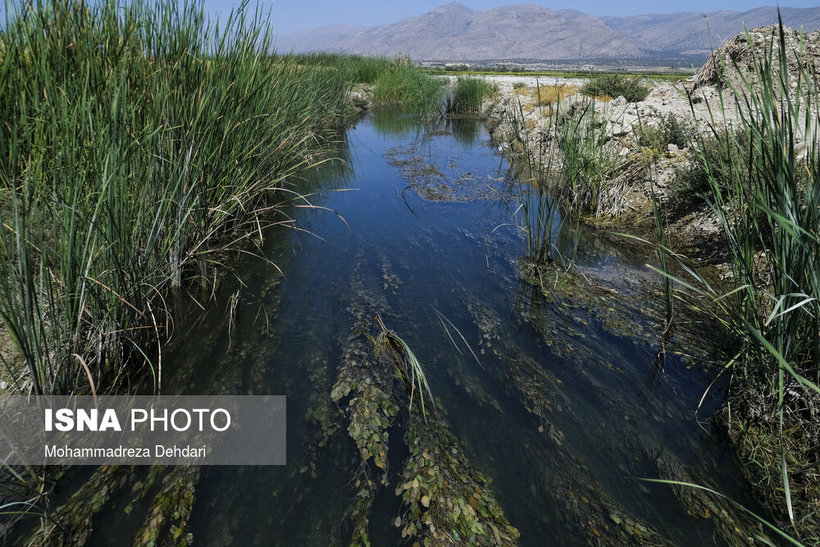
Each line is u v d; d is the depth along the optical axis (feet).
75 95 7.48
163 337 7.98
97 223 6.50
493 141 29.71
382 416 6.30
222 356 7.64
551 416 6.52
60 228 6.34
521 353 7.97
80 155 6.30
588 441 6.12
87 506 4.82
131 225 7.45
